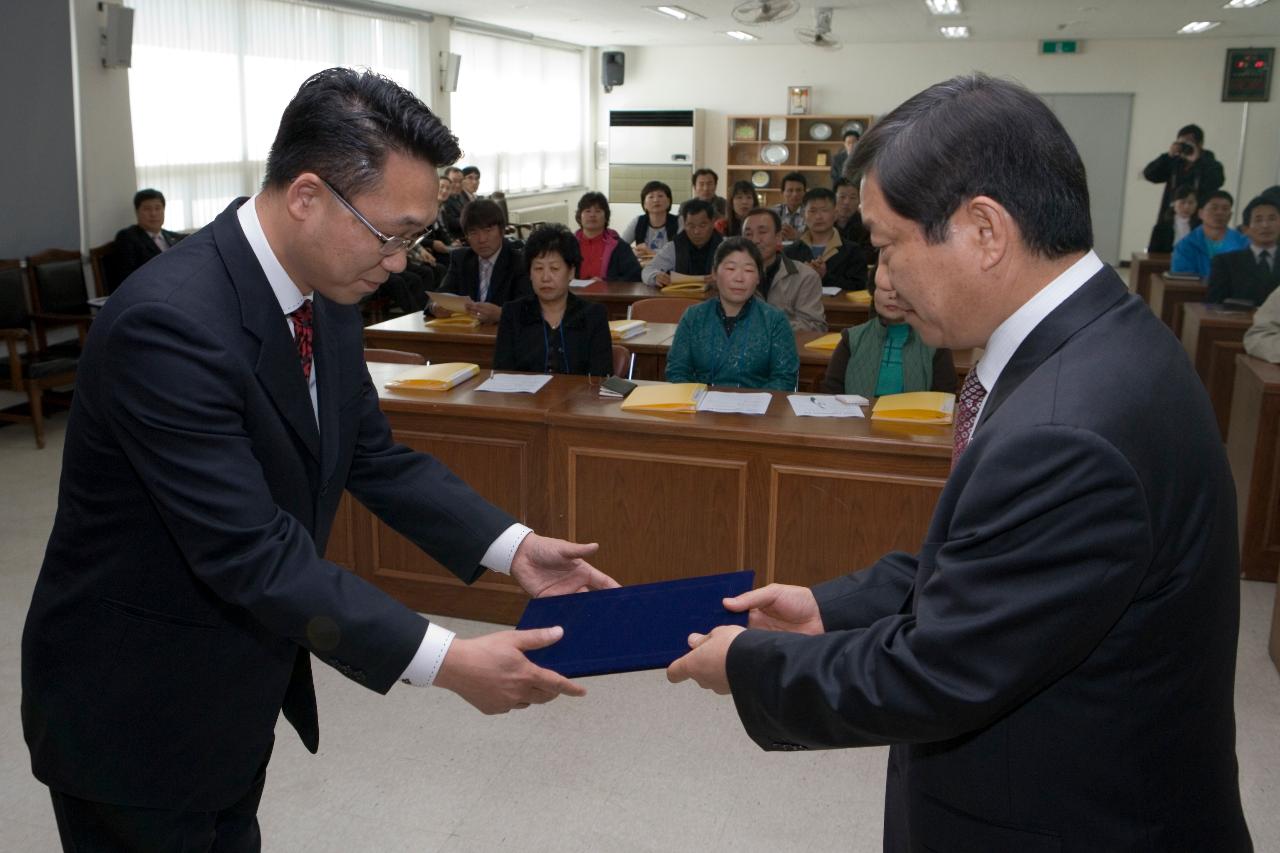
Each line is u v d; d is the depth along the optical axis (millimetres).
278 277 1219
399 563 3297
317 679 2883
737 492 2920
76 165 6137
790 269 5062
